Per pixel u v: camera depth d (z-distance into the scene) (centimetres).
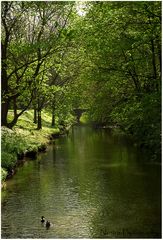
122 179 2506
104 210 1909
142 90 3569
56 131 5550
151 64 3534
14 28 3666
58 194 2209
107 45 3075
